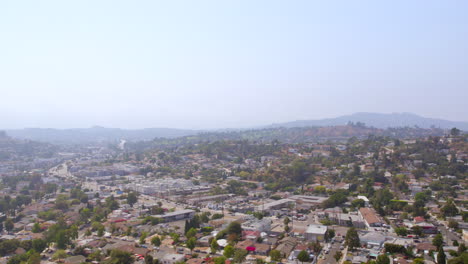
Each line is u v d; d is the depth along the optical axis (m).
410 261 186.25
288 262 192.62
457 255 187.00
